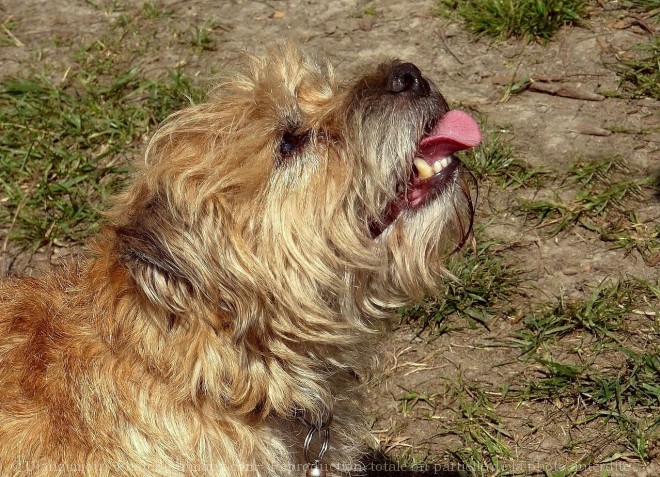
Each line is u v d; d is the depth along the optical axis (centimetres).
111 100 153
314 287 109
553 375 123
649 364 122
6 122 151
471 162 139
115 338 107
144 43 162
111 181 144
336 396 113
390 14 162
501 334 127
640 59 148
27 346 108
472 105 147
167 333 106
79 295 110
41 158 147
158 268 104
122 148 148
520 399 122
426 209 111
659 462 117
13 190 144
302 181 108
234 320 106
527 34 153
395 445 122
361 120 109
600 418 120
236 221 107
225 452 107
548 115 144
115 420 106
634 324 126
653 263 129
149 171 108
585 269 130
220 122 109
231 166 107
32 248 139
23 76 159
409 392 125
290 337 108
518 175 138
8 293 112
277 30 162
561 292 129
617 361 123
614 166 138
